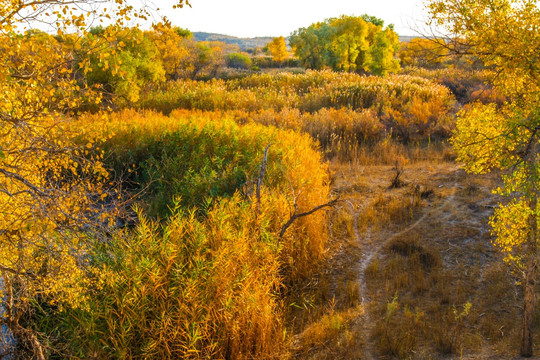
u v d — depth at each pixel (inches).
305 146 476.4
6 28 123.4
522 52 173.2
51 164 165.3
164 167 403.2
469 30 189.9
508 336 203.3
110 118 571.8
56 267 164.2
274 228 281.9
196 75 1704.0
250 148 446.0
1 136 139.9
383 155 554.6
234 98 852.0
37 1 126.0
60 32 132.6
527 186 174.7
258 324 197.0
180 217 246.7
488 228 312.2
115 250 193.6
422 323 218.8
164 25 144.8
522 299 232.5
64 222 159.8
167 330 181.3
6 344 192.9
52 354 191.5
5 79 126.6
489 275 260.2
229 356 192.4
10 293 168.6
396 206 373.7
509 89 192.1
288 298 257.6
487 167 210.4
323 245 315.0
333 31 1990.7
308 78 1163.9
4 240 150.6
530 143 173.8
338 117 668.7
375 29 2107.5
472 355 191.2
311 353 205.6
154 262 187.6
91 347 174.9
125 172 417.1
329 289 269.1
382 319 229.5
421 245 306.0
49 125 149.4
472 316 222.8
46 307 210.7
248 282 207.9
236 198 284.2
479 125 210.8
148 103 819.4
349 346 206.5
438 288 251.9
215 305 194.5
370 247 318.0
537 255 183.8
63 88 153.6
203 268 201.2
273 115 687.7
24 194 151.3
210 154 435.8
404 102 823.1
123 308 177.3
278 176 368.2
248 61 2338.8
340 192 427.5
